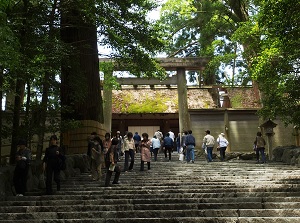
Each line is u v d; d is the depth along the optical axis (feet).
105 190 34.04
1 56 26.73
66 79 47.65
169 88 108.37
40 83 41.91
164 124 108.37
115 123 108.47
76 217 25.63
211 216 25.32
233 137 80.64
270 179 38.99
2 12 25.29
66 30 60.85
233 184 36.32
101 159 40.78
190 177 41.04
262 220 23.27
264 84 51.11
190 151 55.11
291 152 54.03
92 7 42.96
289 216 24.82
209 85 104.42
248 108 81.92
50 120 46.55
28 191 34.53
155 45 50.62
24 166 31.83
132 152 47.55
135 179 40.45
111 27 46.83
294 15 35.37
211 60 79.20
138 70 54.95
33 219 24.85
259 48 58.59
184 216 25.41
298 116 47.03
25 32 39.14
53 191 33.12
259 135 56.54
